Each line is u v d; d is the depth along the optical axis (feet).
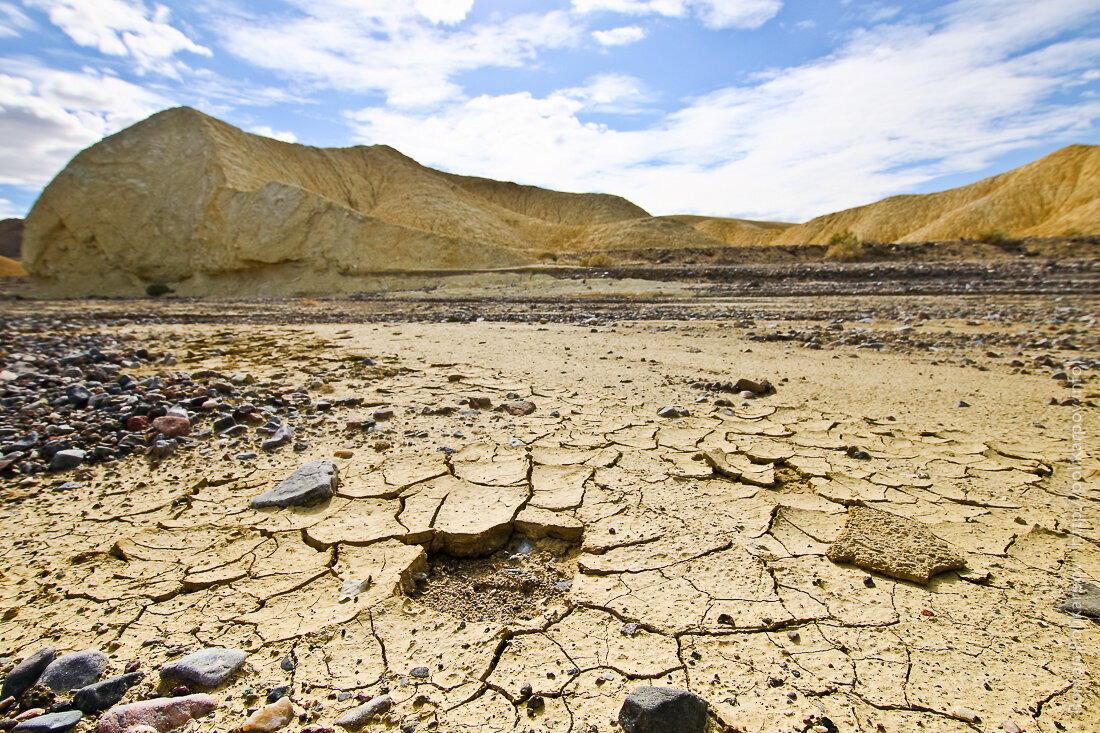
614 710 6.88
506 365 26.13
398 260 140.46
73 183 155.94
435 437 16.49
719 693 7.10
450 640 8.28
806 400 19.54
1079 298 46.70
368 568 9.97
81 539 11.14
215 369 26.96
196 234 145.18
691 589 9.22
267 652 7.98
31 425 17.60
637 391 21.08
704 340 33.24
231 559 10.36
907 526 10.83
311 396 21.34
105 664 7.66
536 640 8.22
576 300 68.23
